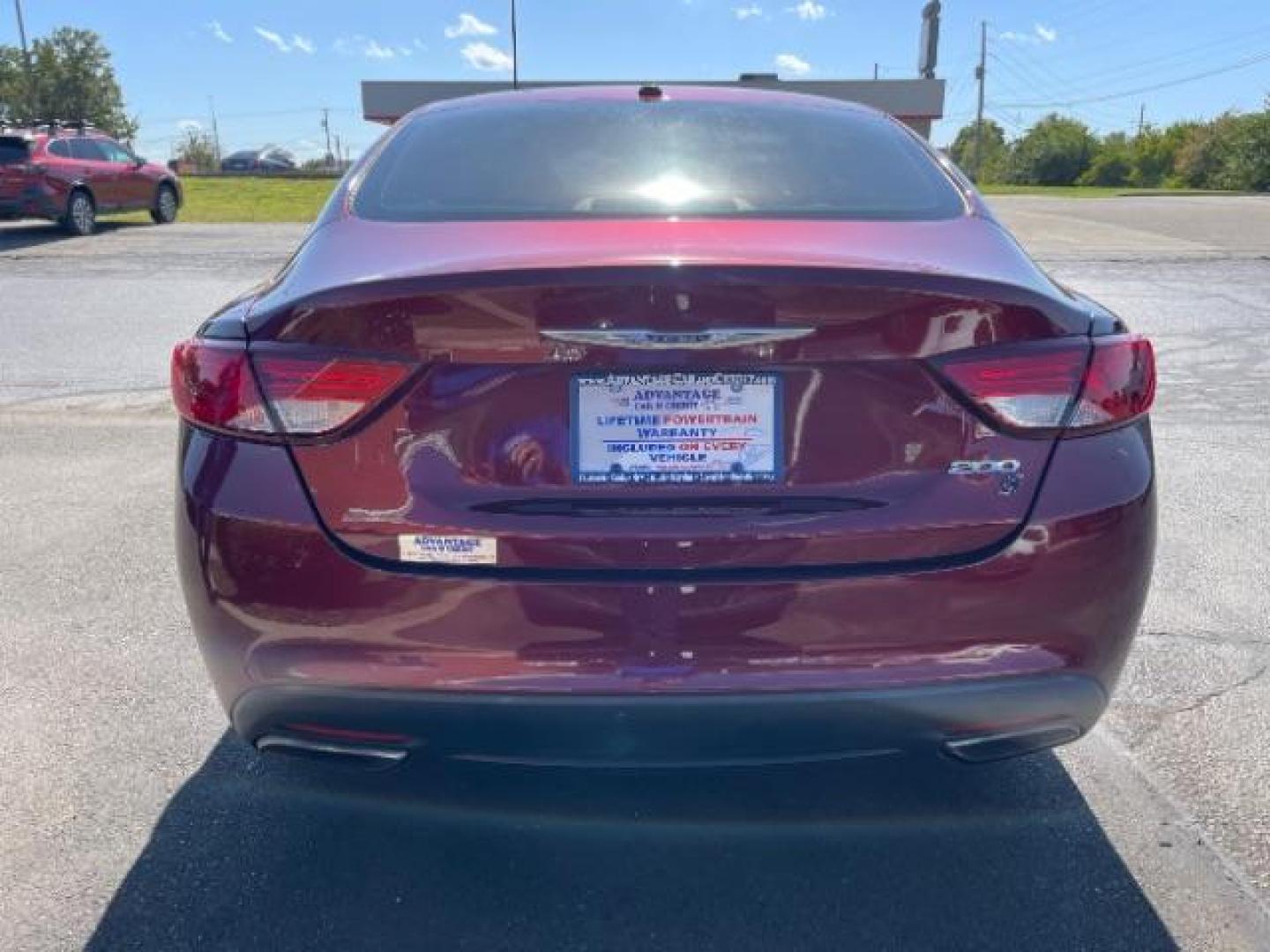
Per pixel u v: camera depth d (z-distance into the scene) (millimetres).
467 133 3035
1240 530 4555
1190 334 8906
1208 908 2330
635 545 2045
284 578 2096
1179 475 5320
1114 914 2316
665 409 2041
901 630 2086
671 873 2461
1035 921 2301
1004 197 31516
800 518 2062
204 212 22531
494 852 2531
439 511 2059
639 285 1982
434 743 2162
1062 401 2104
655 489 2059
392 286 2004
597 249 2205
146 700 3225
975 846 2539
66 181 17000
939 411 2072
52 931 2271
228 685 2219
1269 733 2990
